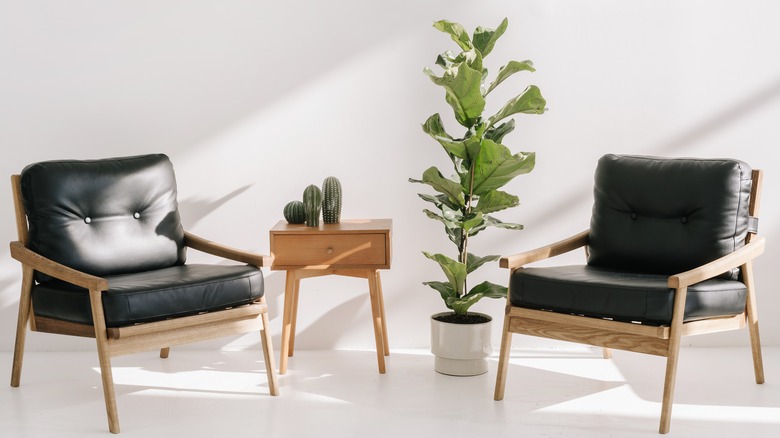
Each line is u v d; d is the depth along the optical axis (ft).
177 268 10.08
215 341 11.78
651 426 8.63
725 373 10.41
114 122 11.44
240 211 11.66
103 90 11.39
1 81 11.28
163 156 10.64
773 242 11.51
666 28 11.33
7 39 11.23
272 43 11.39
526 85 11.47
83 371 10.75
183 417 8.98
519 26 11.36
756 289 11.57
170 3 11.30
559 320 9.09
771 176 11.44
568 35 11.37
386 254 10.36
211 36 11.35
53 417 9.02
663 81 11.41
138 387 10.04
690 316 8.67
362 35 11.39
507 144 11.57
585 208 11.64
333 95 11.49
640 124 11.49
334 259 10.37
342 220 11.33
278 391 9.75
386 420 8.84
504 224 10.33
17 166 11.43
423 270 11.73
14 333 11.64
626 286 8.63
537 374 10.46
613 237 10.19
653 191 10.00
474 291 10.49
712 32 11.31
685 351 11.44
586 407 9.21
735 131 11.43
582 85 11.44
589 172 11.58
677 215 9.91
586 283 8.85
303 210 10.84
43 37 11.26
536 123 11.51
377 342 10.53
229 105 11.48
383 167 11.60
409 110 11.50
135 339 8.71
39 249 9.53
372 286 10.47
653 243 9.91
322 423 8.76
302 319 11.78
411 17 11.35
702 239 9.65
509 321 9.50
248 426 8.70
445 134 10.17
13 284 11.55
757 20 11.27
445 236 11.68
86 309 8.67
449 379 10.31
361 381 10.23
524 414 9.00
